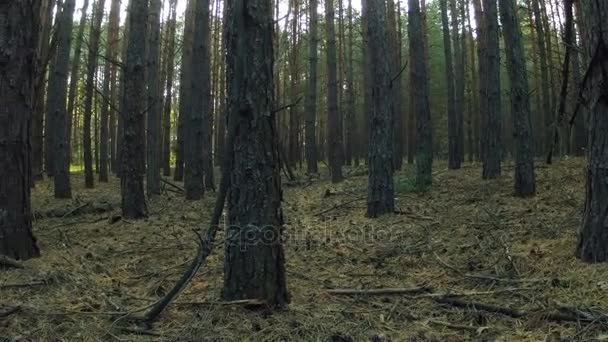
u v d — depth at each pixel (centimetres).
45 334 377
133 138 902
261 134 423
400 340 382
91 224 865
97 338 378
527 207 841
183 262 602
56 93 1231
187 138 1202
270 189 427
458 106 2172
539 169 1360
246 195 423
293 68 2227
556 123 670
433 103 3234
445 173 1591
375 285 515
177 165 1812
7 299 437
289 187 1551
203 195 1204
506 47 971
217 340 374
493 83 1299
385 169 876
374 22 875
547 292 453
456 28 2120
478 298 459
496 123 1301
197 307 436
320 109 3275
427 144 1160
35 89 574
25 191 558
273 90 432
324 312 433
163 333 387
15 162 546
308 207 1065
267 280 427
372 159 882
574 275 475
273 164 432
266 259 427
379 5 874
